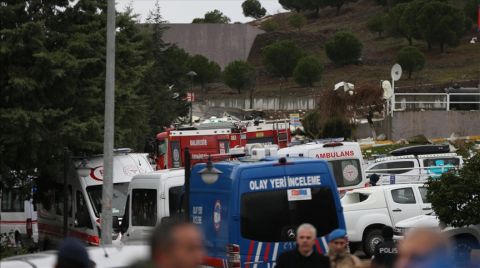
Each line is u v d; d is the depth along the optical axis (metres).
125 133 27.25
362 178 31.77
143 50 30.77
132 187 23.23
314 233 11.93
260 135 43.19
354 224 28.98
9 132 24.19
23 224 33.16
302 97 110.25
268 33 165.38
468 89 68.25
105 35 26.17
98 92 25.86
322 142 32.72
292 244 16.69
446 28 140.38
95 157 26.94
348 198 29.78
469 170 20.52
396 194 29.25
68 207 26.73
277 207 16.72
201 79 136.62
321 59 150.88
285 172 16.86
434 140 62.00
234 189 16.59
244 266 16.50
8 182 26.84
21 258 10.04
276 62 139.50
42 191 29.11
